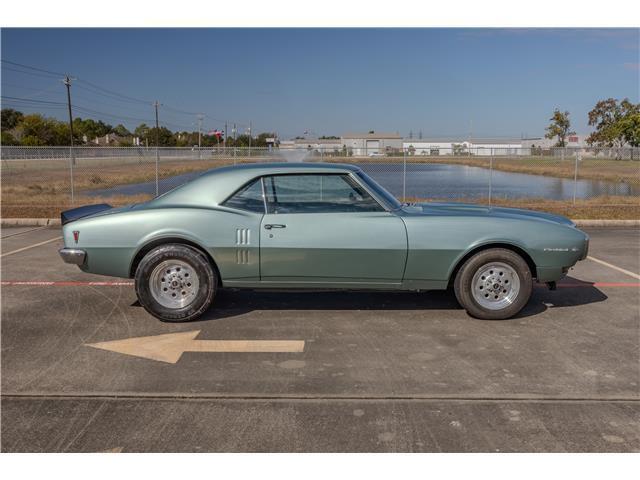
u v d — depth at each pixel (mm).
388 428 3455
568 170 34812
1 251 9438
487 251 5512
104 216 5574
